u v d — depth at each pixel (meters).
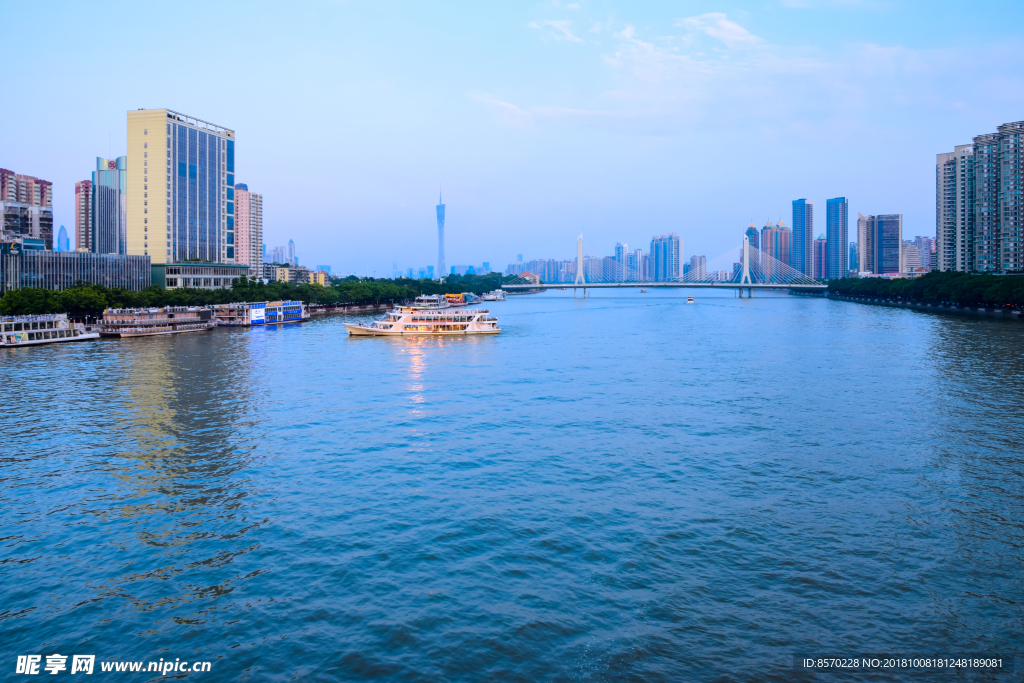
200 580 58.47
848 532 66.69
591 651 48.50
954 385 141.25
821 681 45.47
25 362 182.00
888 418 112.06
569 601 54.56
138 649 49.34
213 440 100.38
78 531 68.44
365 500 75.56
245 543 65.25
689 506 73.25
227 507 74.12
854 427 106.19
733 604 54.16
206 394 135.62
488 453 92.88
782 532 66.69
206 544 65.12
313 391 139.25
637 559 61.22
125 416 115.94
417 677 46.00
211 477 83.94
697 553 62.38
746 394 134.12
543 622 51.72
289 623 52.09
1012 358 180.75
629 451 93.56
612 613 52.97
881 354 193.12
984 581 57.59
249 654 48.59
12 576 59.66
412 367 175.12
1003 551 62.72
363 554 62.56
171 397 132.62
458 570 59.50
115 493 78.75
